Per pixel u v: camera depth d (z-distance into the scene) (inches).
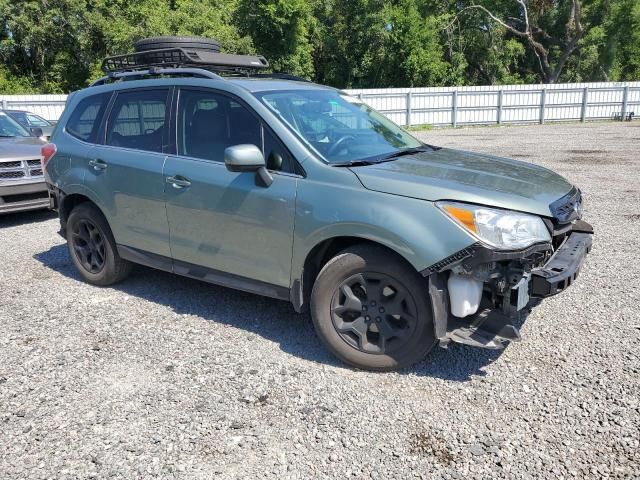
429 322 129.3
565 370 135.2
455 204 123.0
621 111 1071.0
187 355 147.8
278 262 146.2
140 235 179.6
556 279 122.6
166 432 114.3
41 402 126.1
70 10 1148.5
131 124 183.9
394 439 110.9
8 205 290.8
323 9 1472.7
